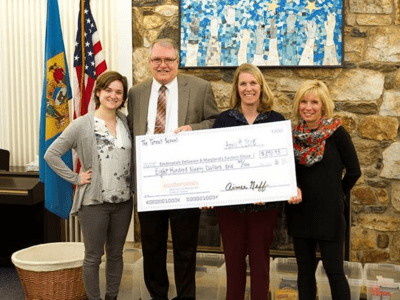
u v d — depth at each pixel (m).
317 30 3.32
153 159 2.55
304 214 2.37
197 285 3.02
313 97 2.33
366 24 3.30
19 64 3.93
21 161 3.99
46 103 3.18
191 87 2.72
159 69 2.63
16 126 3.97
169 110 2.70
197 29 3.44
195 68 3.47
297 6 3.32
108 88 2.60
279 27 3.35
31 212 3.79
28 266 2.91
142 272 3.05
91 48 3.28
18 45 3.91
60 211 3.13
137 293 3.08
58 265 2.92
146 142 2.57
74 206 2.65
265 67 3.37
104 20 3.75
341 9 3.29
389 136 3.32
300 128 2.42
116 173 2.62
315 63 3.33
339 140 2.35
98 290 2.71
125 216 2.72
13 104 3.95
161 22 3.52
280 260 3.06
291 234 2.42
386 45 3.30
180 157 2.54
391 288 2.84
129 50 3.57
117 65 3.77
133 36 3.57
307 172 2.38
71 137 2.61
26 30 3.88
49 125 3.16
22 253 3.16
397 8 3.27
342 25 3.28
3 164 3.76
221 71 3.46
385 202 3.35
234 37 3.40
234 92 2.53
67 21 3.81
